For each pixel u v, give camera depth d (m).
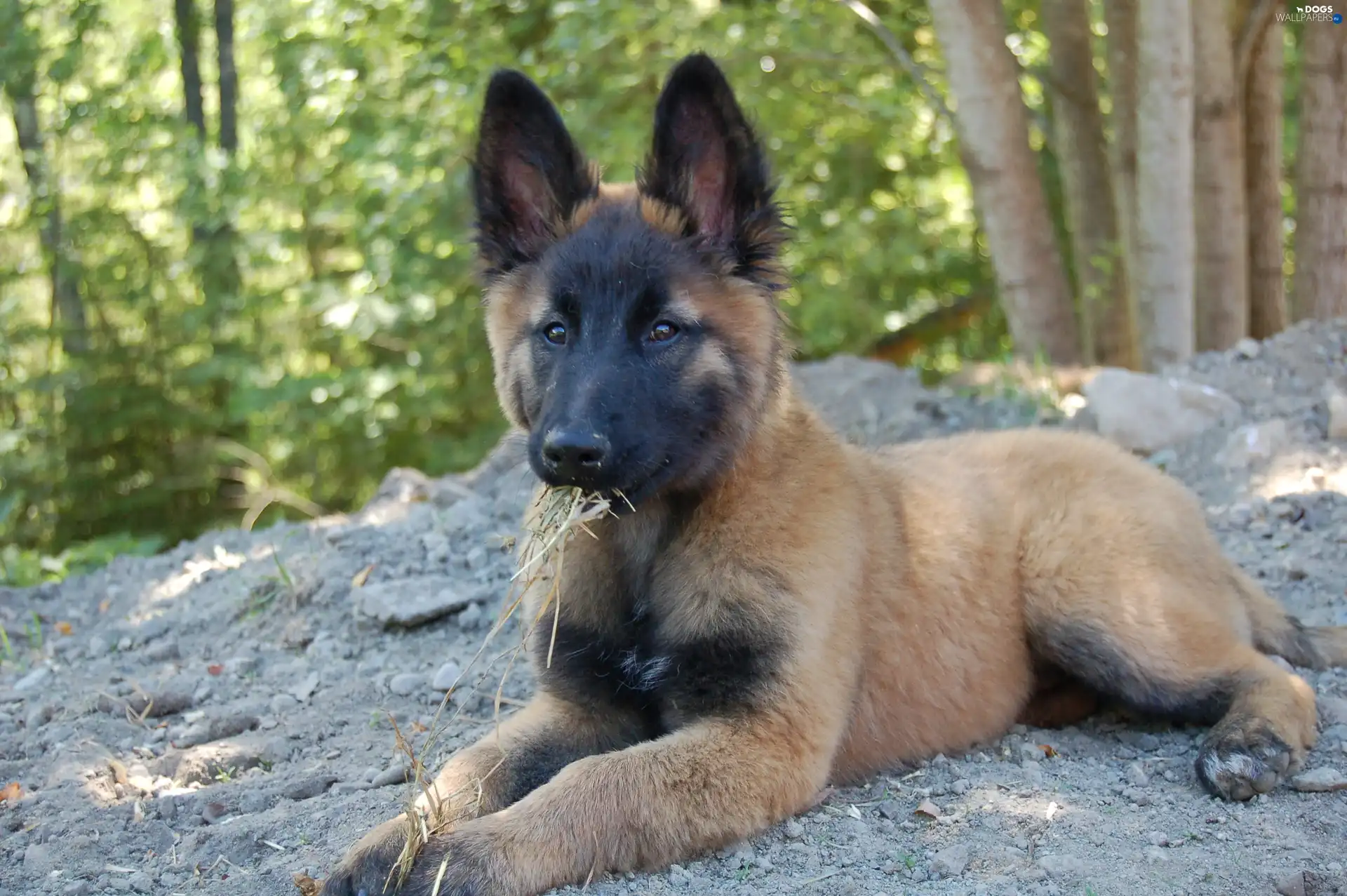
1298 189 2.08
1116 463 1.38
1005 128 2.08
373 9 2.71
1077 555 1.32
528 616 1.27
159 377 3.49
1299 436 1.69
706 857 1.15
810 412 1.30
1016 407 1.85
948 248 3.39
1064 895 1.10
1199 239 2.05
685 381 1.21
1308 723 1.25
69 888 1.17
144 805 1.27
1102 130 2.41
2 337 3.35
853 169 3.10
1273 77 2.15
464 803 1.17
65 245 3.50
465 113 2.62
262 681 1.46
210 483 3.56
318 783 1.29
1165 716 1.30
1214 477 1.67
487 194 1.29
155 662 1.52
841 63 2.63
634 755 1.15
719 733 1.17
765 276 1.26
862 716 1.26
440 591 1.54
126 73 3.38
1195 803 1.20
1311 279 2.08
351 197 3.05
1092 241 2.41
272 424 3.27
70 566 2.20
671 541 1.23
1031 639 1.33
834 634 1.21
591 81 2.61
